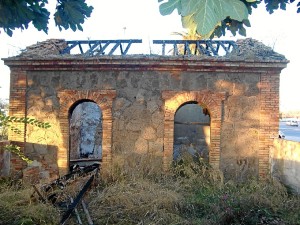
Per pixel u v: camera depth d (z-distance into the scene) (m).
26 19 3.29
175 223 6.12
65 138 9.74
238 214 6.40
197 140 13.09
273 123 9.38
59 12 3.36
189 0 1.79
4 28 3.36
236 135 9.52
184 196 7.76
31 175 9.50
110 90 9.67
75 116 15.08
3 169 9.44
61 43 12.02
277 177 8.80
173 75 9.59
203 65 9.30
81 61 9.47
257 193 7.42
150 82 9.67
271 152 9.34
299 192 7.68
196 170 9.56
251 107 9.49
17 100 9.90
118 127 9.73
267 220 6.26
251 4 2.26
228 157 9.50
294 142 7.96
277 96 9.35
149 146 9.67
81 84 9.80
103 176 9.27
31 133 9.88
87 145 16.12
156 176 9.30
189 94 9.51
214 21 1.80
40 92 9.90
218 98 9.43
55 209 6.75
